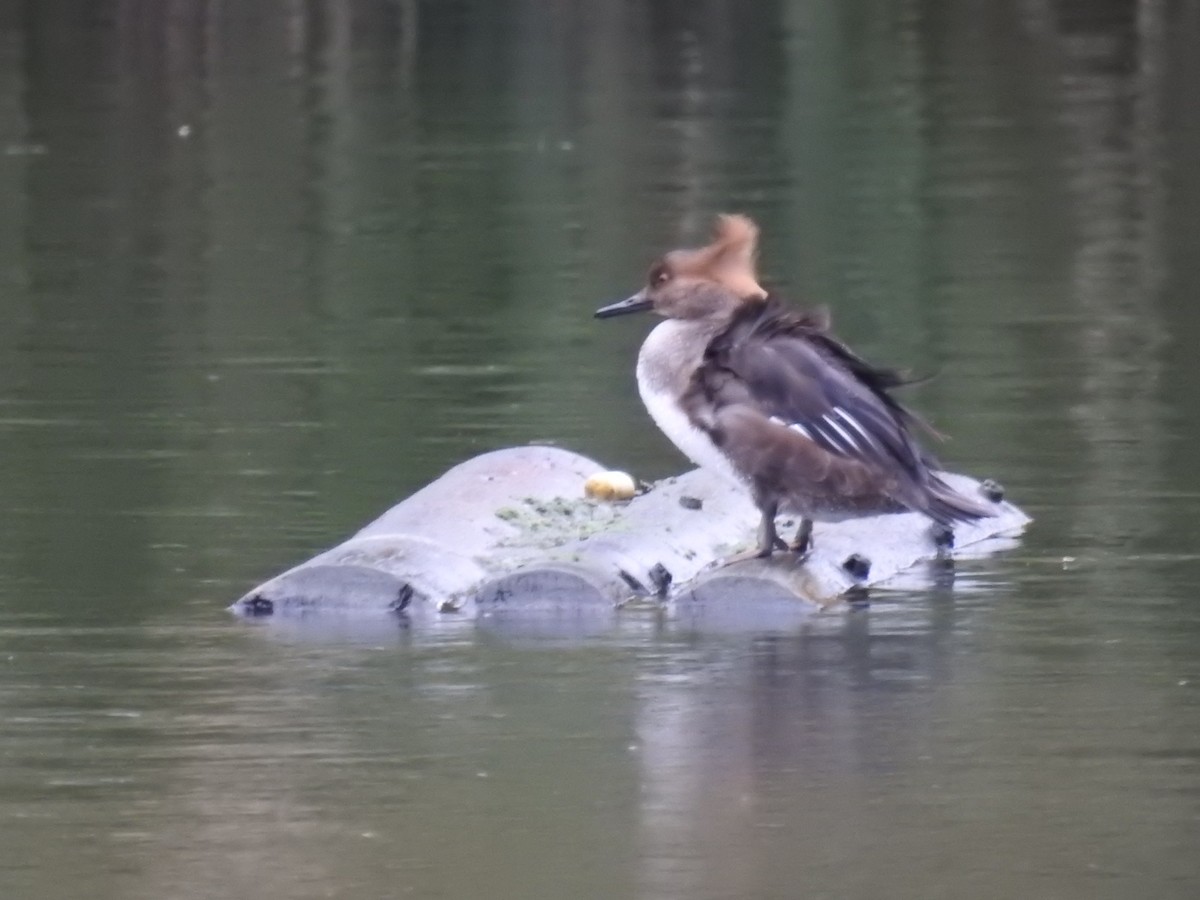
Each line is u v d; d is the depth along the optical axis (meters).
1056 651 11.24
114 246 23.80
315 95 32.47
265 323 20.09
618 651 11.35
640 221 24.67
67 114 31.17
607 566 12.23
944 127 30.25
